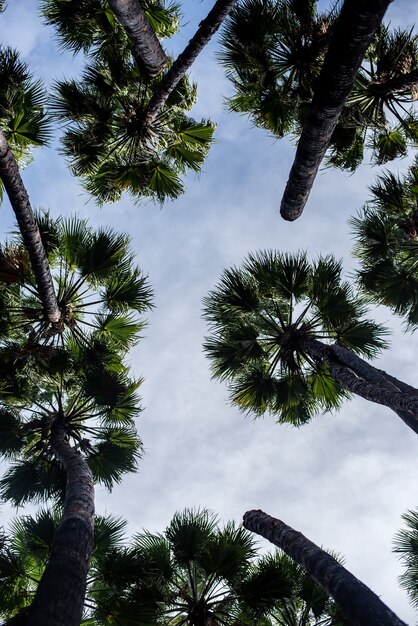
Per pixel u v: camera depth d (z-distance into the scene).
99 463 10.16
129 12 5.81
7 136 9.12
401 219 10.37
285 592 7.62
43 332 9.67
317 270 10.68
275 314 10.99
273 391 11.02
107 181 10.61
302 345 10.55
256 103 10.06
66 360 9.82
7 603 7.75
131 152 9.97
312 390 11.09
